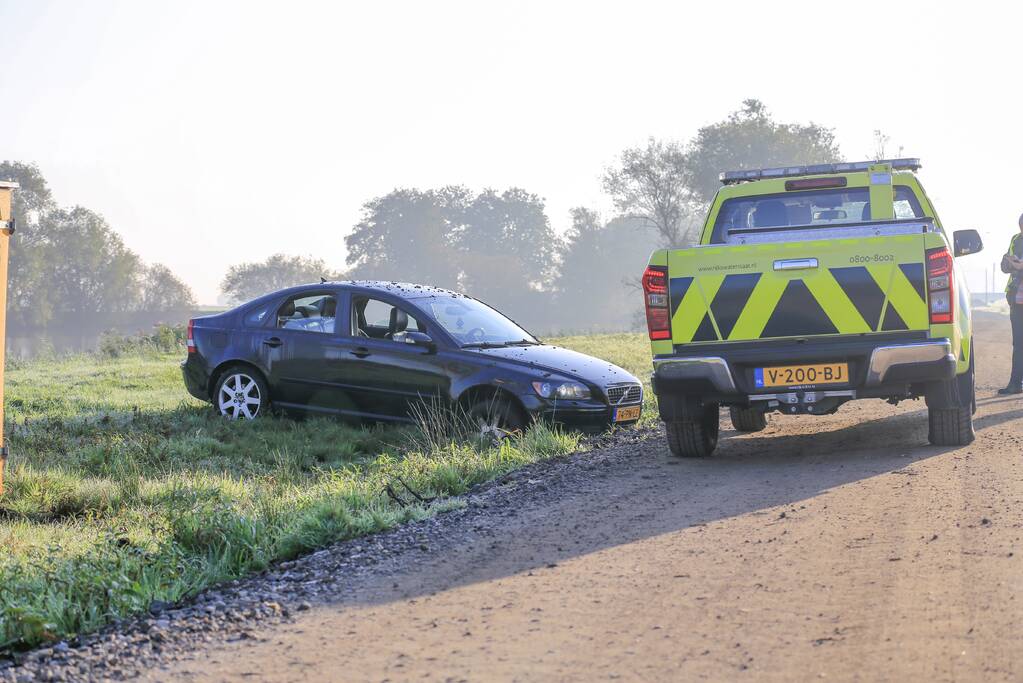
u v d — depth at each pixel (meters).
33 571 11.44
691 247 15.69
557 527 12.48
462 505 14.26
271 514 13.66
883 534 11.11
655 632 8.46
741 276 15.51
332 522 12.91
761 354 15.41
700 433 16.86
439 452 18.27
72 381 32.97
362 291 22.77
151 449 19.80
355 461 19.75
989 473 14.12
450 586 10.25
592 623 8.79
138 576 11.13
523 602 9.52
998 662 7.42
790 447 17.95
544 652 8.15
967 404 16.55
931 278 15.05
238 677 8.03
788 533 11.38
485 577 10.48
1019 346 25.19
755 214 18.30
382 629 9.02
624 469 16.33
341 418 22.45
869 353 15.08
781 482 14.37
